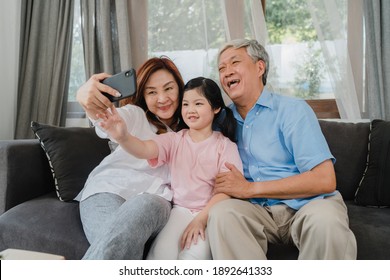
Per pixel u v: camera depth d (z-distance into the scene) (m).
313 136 1.04
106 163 1.18
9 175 1.20
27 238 1.08
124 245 0.76
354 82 1.75
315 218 0.87
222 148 1.12
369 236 1.02
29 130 2.05
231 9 1.81
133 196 0.99
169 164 1.14
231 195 1.05
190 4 1.90
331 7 1.68
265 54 1.20
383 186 1.27
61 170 1.29
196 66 1.89
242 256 0.87
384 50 1.63
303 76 1.84
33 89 2.07
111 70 1.93
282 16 1.87
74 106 2.14
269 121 1.14
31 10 2.06
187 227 0.97
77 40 2.11
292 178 1.00
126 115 1.10
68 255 1.01
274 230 1.02
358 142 1.42
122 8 1.88
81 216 1.07
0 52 1.92
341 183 1.41
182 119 1.28
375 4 1.65
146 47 1.94
